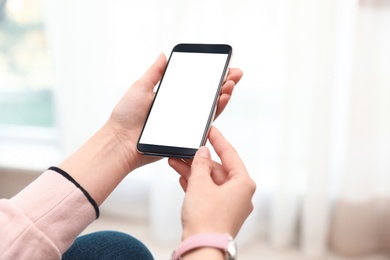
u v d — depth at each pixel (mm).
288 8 1178
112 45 1333
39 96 1722
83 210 501
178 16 1235
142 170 1467
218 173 501
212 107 593
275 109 1308
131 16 1309
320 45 1175
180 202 1372
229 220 430
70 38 1331
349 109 1209
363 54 1160
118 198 1504
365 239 1318
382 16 1141
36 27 1628
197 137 584
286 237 1357
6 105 1772
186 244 404
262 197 1380
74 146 1420
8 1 1606
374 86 1183
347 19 1208
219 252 400
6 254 439
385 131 1245
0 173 1585
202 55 667
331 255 1339
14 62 1702
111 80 1359
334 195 1340
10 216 461
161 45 1268
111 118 622
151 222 1435
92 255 552
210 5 1219
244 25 1215
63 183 507
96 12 1303
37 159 1591
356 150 1226
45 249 458
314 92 1207
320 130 1225
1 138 1716
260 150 1309
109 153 593
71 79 1364
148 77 657
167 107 623
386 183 1289
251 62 1235
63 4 1312
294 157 1282
